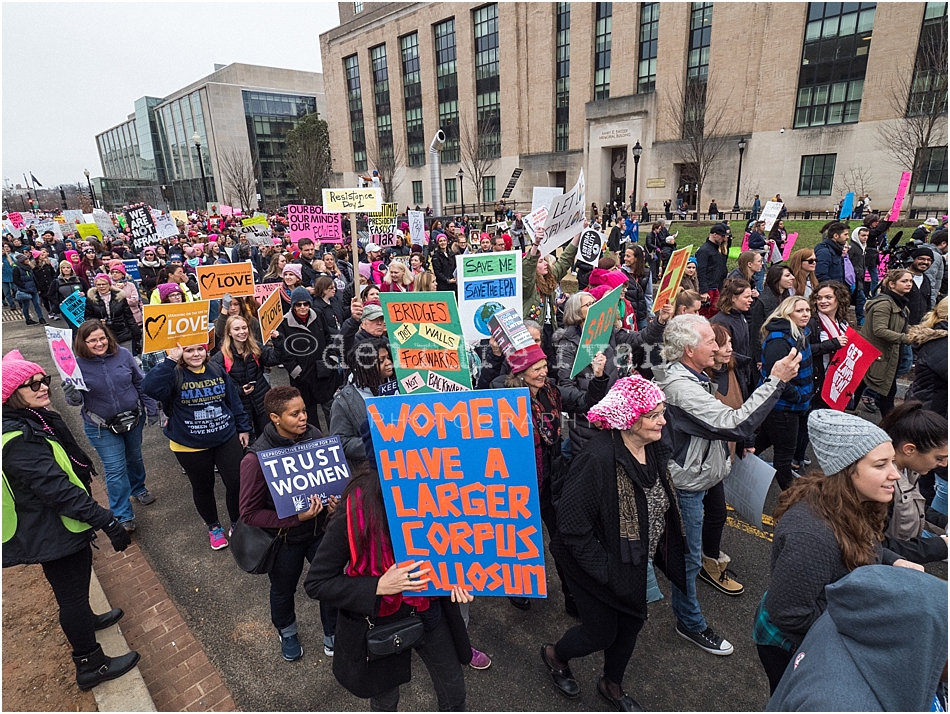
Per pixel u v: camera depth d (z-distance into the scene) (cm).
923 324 428
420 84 4803
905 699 127
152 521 491
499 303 493
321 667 325
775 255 1060
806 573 193
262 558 296
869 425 197
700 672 309
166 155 9469
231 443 421
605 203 3809
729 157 3212
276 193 7981
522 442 205
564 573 267
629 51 3506
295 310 546
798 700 142
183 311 386
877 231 974
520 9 3975
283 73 8038
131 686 306
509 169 4312
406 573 211
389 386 346
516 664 320
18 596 392
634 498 251
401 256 1266
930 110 2392
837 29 2783
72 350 421
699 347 308
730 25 3081
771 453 553
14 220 2602
